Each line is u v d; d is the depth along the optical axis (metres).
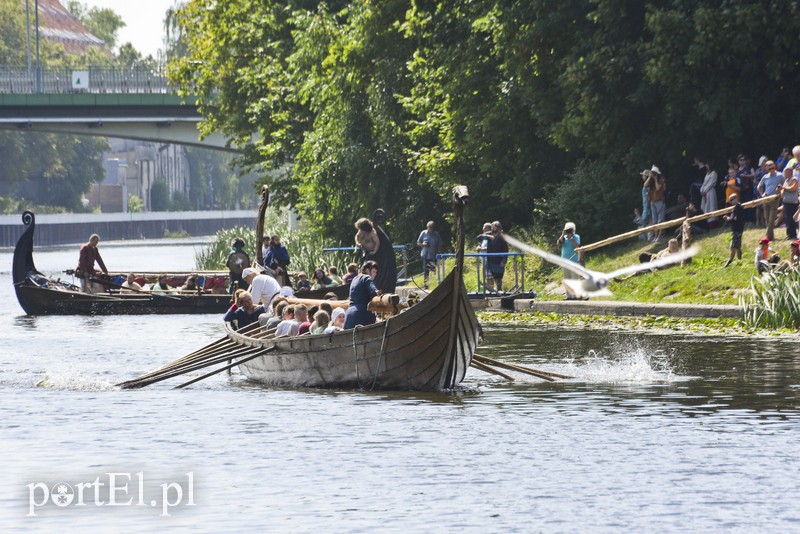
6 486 34.34
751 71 92.69
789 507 31.14
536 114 102.81
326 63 127.25
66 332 84.81
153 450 38.91
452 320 49.72
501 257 93.94
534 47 100.06
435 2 116.06
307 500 32.34
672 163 98.12
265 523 30.28
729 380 52.12
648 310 80.25
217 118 172.62
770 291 73.00
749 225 88.31
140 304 105.12
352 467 36.12
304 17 136.38
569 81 95.56
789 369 55.00
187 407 47.81
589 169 103.88
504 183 113.38
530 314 86.94
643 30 94.19
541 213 105.12
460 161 116.25
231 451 38.59
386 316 54.84
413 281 111.06
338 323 56.06
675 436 40.06
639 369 55.81
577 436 40.34
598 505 31.50
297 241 135.62
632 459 36.72
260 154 159.25
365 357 51.84
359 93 128.88
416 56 117.12
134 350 71.12
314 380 53.81
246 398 50.31
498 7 101.50
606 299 85.94
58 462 37.38
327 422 43.72
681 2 92.06
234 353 55.31
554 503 31.77
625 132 98.62
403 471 35.50
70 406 48.25
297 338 53.78
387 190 128.50
